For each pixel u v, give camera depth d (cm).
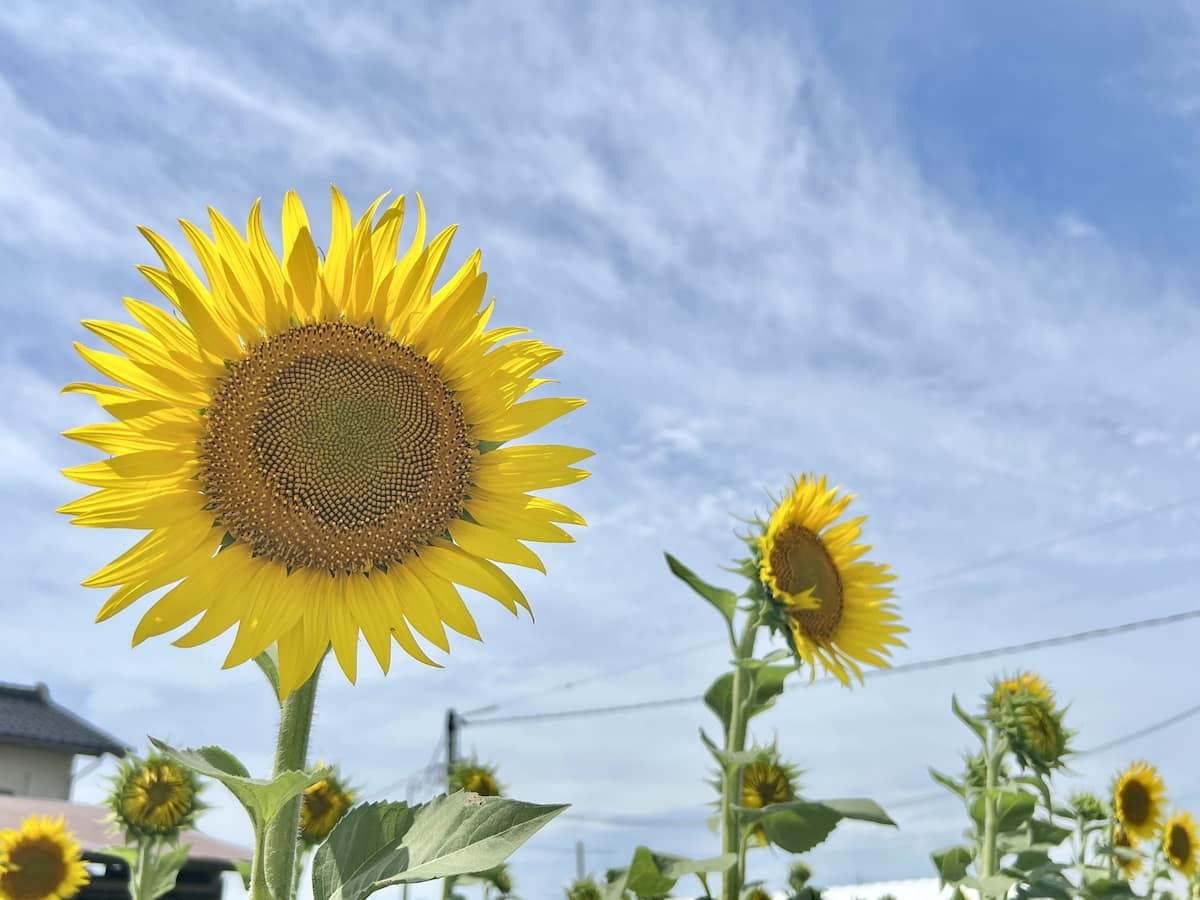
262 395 64
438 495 67
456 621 64
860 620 117
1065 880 93
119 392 60
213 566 62
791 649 104
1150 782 128
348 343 67
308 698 56
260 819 50
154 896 112
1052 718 102
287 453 65
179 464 63
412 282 67
